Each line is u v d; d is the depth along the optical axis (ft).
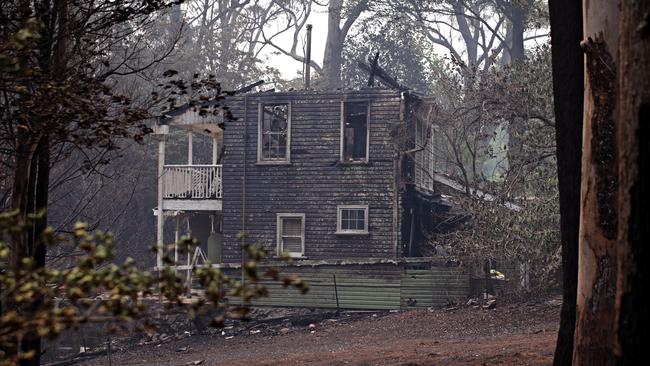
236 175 107.14
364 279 97.96
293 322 87.81
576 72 32.01
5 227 10.32
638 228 15.17
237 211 106.93
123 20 27.78
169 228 153.17
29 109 20.30
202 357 69.77
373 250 103.04
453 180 104.73
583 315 25.16
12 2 23.50
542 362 44.93
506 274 88.33
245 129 107.04
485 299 87.81
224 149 107.96
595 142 24.72
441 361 50.67
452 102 96.78
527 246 81.87
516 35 162.40
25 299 10.17
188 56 161.27
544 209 81.05
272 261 100.99
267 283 98.43
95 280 10.08
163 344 79.61
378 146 103.55
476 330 71.51
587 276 25.11
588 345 24.98
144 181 142.92
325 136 105.40
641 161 15.15
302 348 70.23
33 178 28.22
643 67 15.12
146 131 22.80
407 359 53.93
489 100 86.33
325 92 105.29
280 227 105.91
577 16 31.94
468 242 85.15
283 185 106.11
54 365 72.49
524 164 83.87
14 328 9.76
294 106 106.22
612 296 24.56
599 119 24.56
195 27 200.34
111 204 116.57
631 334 15.30
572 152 32.01
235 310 10.44
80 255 58.13
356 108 108.06
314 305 98.32
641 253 15.16
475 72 89.76
